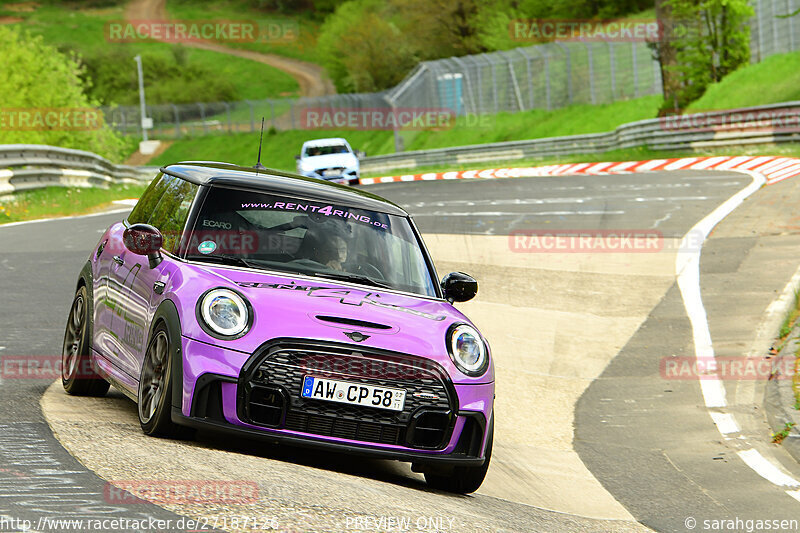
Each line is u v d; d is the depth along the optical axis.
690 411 31.33
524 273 50.75
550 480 24.02
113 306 21.84
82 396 23.03
